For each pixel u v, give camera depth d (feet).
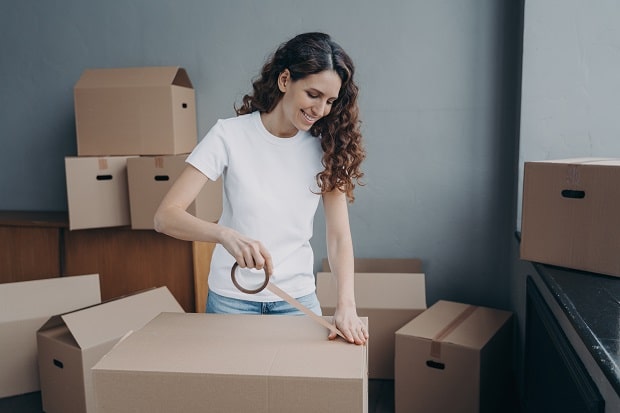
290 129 4.62
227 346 3.56
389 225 9.35
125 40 9.64
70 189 8.38
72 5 9.72
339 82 4.30
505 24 8.59
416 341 7.30
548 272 5.92
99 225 8.56
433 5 8.76
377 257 9.46
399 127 9.10
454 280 9.30
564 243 6.02
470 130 8.93
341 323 3.87
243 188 4.58
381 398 7.95
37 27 9.88
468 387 7.04
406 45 8.90
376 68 9.02
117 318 7.15
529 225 6.29
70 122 10.03
